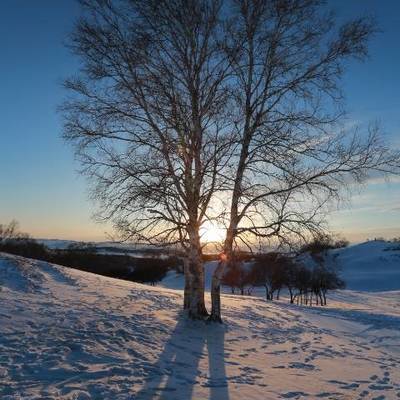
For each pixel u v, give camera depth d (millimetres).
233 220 15898
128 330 13555
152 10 15195
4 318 12961
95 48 15234
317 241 15617
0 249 53000
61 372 9586
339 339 17984
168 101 15391
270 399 9648
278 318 20516
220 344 14219
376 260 124562
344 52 15164
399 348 17250
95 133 15414
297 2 15133
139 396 8812
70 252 56344
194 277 16641
